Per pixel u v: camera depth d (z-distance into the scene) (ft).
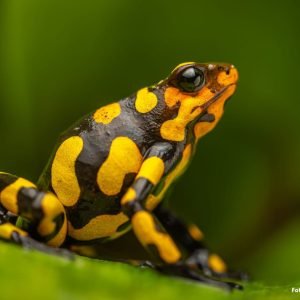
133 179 0.72
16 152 0.94
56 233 0.71
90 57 0.94
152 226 0.69
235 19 0.94
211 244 0.93
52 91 0.94
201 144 0.93
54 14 0.94
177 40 0.94
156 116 0.72
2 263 0.62
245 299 0.64
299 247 0.91
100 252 0.79
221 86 0.73
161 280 0.64
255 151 0.93
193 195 0.93
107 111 0.73
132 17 0.94
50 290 0.61
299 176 0.93
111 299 0.61
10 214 0.72
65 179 0.72
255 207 0.93
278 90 0.94
